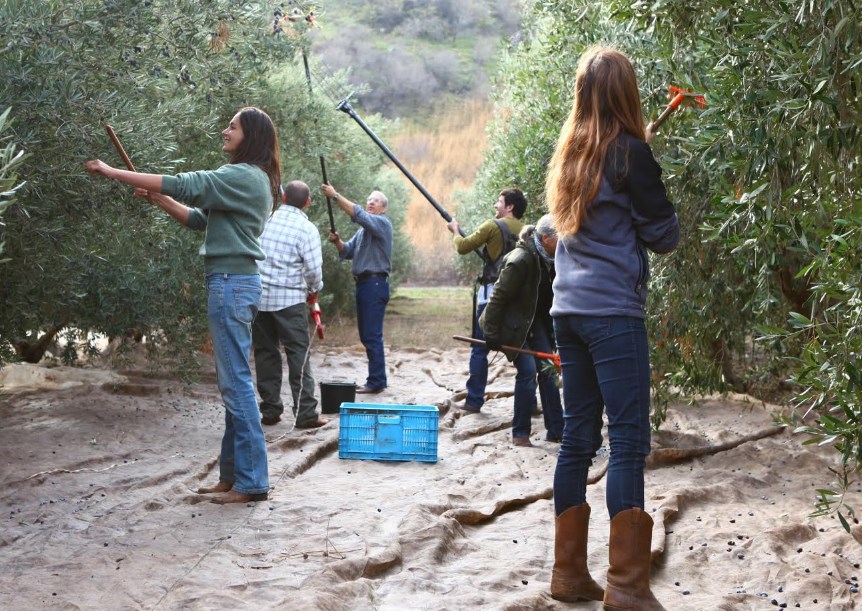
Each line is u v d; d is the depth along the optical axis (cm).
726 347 601
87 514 420
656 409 572
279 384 647
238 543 385
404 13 4144
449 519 407
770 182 302
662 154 485
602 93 309
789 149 299
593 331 308
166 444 568
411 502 452
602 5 465
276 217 634
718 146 333
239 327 439
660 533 397
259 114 447
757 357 749
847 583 353
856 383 284
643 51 473
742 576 363
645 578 307
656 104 474
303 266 633
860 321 284
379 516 427
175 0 538
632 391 306
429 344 1146
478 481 495
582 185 305
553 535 409
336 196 779
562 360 327
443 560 375
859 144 311
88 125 448
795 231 303
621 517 305
